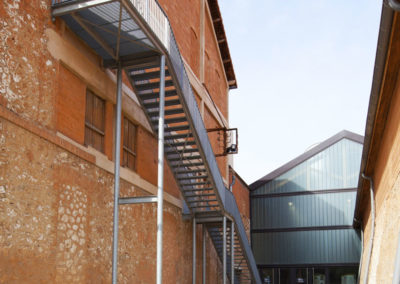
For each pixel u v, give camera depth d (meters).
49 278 7.91
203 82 21.25
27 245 7.40
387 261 10.27
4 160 7.05
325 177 29.25
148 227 12.85
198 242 18.25
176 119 12.58
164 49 10.27
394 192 9.72
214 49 24.83
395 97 9.04
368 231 19.59
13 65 7.48
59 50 8.83
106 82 10.70
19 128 7.47
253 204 30.22
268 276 28.97
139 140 12.84
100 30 9.51
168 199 14.84
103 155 10.30
